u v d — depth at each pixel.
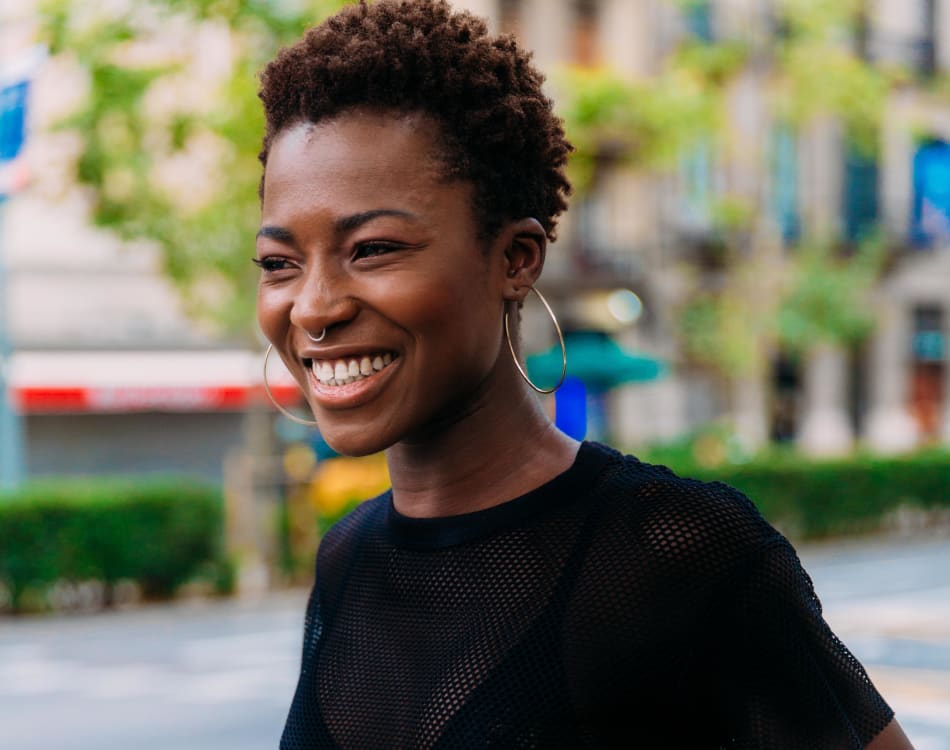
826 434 28.55
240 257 14.30
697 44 21.08
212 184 14.47
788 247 25.97
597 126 17.94
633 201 25.45
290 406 17.50
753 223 22.95
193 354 21.14
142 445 21.02
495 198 1.35
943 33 29.11
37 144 13.83
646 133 18.41
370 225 1.30
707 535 1.30
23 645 10.66
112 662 9.74
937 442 28.88
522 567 1.35
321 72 1.33
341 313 1.31
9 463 13.03
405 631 1.41
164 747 7.01
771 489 17.34
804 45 20.09
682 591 1.29
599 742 1.29
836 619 10.75
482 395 1.41
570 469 1.39
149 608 12.57
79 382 20.14
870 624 10.41
